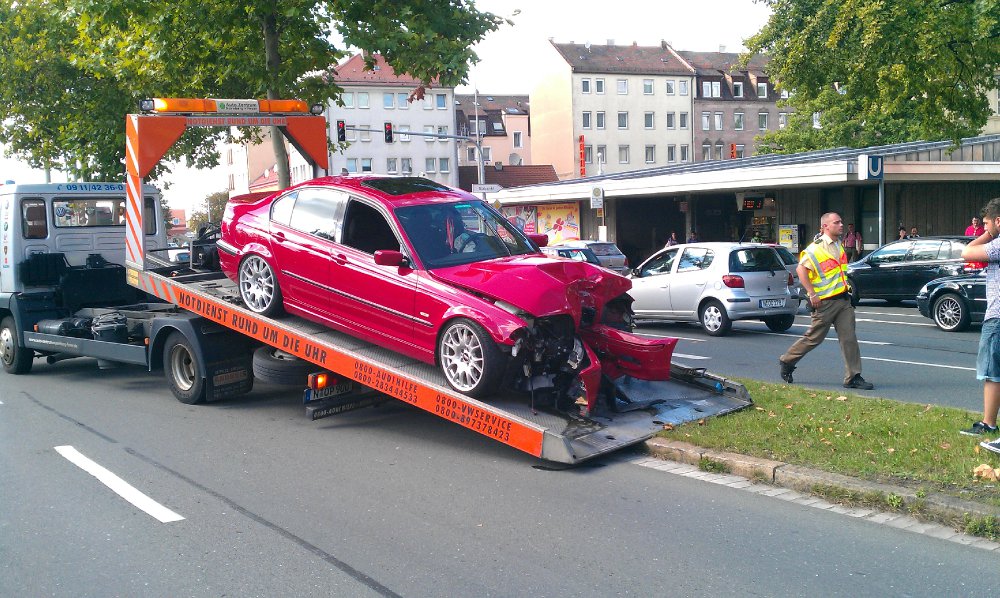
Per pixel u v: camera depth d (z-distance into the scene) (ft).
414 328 25.31
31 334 40.09
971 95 71.05
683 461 22.72
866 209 107.04
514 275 23.82
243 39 44.01
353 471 23.15
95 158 68.39
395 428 28.30
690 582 15.14
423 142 254.68
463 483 21.72
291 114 36.29
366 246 27.78
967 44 67.67
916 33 63.93
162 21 40.60
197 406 32.99
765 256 52.60
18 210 40.27
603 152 262.67
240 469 23.66
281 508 20.08
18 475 23.57
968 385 33.17
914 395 31.27
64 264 40.47
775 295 52.03
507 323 22.91
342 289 27.25
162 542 17.98
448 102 256.93
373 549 17.26
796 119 165.37
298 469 23.49
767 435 23.31
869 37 63.41
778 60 72.59
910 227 103.76
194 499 20.97
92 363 46.42
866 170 79.46
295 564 16.55
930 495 18.01
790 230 114.01
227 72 44.19
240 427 29.09
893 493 18.37
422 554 16.89
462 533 18.03
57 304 41.11
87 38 48.01
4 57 68.23
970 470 19.21
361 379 26.25
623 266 71.31
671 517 18.63
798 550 16.49
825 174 87.45
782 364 33.96
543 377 24.03
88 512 20.13
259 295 30.01
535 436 22.41
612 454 23.99
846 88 72.13
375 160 251.80
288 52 44.06
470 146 300.81
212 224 38.09
